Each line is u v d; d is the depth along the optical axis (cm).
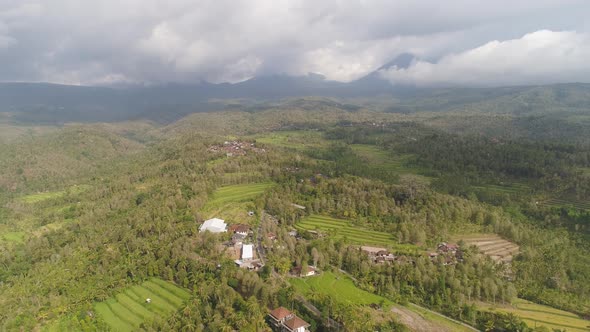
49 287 13650
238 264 13362
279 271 12900
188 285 12719
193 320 10350
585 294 12612
